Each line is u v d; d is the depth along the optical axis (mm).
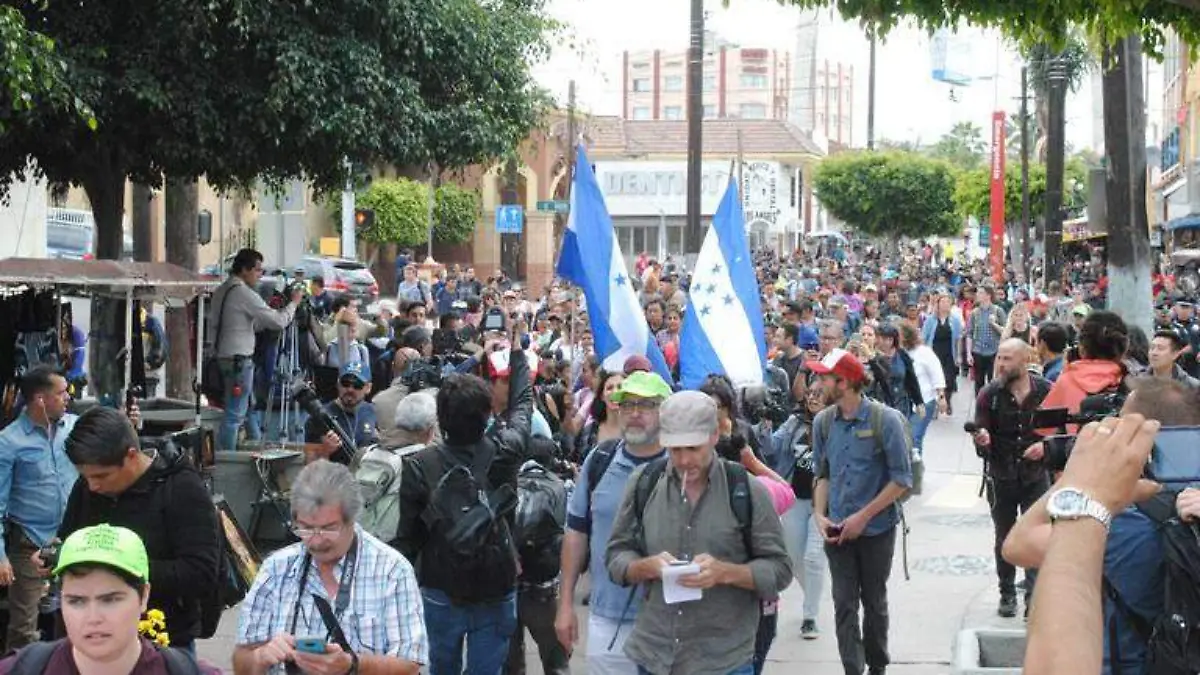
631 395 6762
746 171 69562
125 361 11047
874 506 8469
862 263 62312
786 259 60688
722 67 161125
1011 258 66188
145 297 11859
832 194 70938
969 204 67500
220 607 6426
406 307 16109
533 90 15891
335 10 13078
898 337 14953
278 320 13305
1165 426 4094
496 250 53719
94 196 13680
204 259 35719
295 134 13047
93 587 3982
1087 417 6562
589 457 7008
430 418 7969
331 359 14656
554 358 12891
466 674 7195
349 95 12922
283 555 5430
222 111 12688
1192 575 3951
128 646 4059
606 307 10422
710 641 6070
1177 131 45156
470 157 14695
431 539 7016
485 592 6984
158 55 12289
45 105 11633
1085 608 2180
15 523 8414
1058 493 2361
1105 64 11211
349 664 5164
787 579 6094
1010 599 10367
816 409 9984
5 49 10641
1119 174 13438
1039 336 11039
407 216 47469
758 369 11828
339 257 42281
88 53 11898
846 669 8602
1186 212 39531
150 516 6031
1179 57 44656
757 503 6109
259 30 12383
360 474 7820
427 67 13969
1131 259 13438
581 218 10430
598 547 6840
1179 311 18125
